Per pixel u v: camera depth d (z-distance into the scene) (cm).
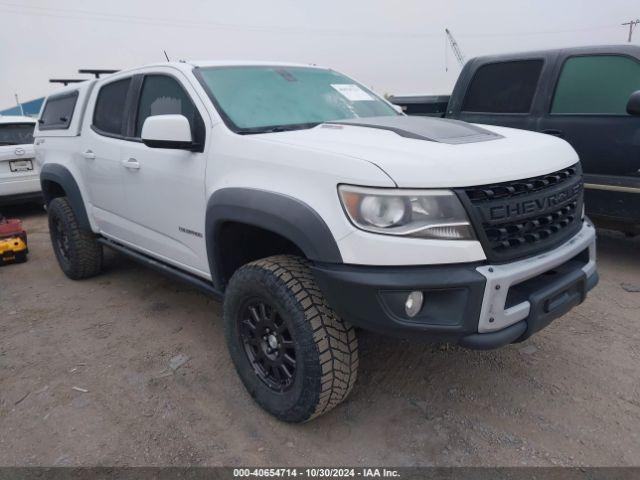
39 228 767
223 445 254
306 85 351
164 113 339
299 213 231
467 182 215
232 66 342
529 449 241
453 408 273
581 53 464
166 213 338
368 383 298
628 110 405
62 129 476
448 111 569
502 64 519
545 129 480
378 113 357
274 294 246
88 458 248
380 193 213
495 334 220
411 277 211
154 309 422
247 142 270
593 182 451
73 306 438
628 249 512
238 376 314
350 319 226
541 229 241
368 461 238
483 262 218
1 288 493
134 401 293
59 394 304
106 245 444
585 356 318
